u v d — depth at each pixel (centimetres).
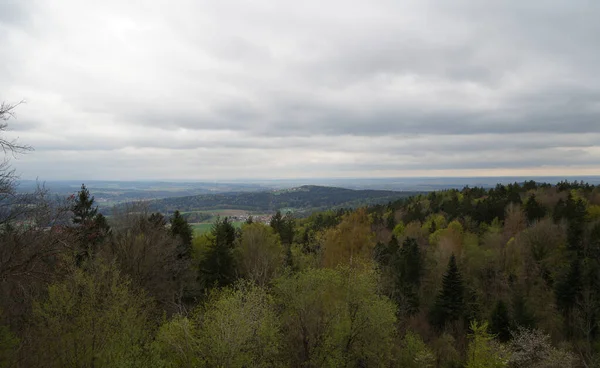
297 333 2098
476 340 2692
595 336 3288
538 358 2692
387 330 2231
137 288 2288
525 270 4797
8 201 1277
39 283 1592
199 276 3609
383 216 10238
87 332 1544
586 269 4034
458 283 3919
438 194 11650
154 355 1532
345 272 2423
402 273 4662
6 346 1380
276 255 4162
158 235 3344
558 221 6056
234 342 1616
